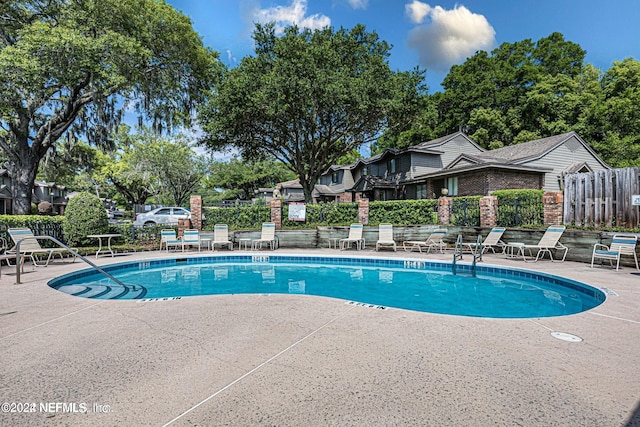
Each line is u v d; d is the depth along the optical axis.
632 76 26.95
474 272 8.19
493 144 30.42
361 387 2.31
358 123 19.83
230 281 8.02
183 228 12.91
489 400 2.14
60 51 12.05
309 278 8.38
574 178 9.19
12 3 13.67
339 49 18.86
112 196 49.31
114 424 1.89
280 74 16.62
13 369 2.60
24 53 11.66
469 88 35.22
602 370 2.57
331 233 13.16
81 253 10.34
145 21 14.71
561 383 2.37
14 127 14.80
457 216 12.58
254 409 2.04
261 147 21.22
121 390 2.28
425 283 7.69
